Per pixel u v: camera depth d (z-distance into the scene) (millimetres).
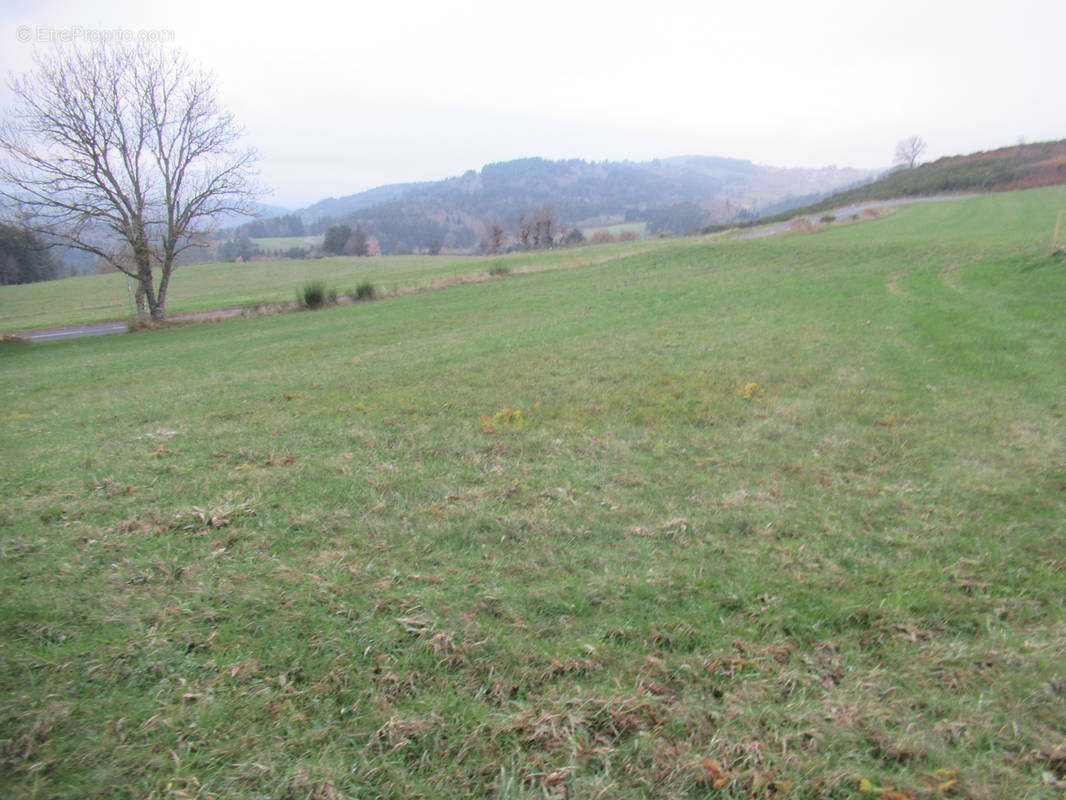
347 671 3381
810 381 9375
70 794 2684
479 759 2838
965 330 11828
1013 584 4078
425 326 19859
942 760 2770
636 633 3660
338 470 6477
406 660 3449
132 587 4254
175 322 30109
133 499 5859
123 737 2975
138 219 30250
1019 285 15492
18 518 5480
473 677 3348
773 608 3850
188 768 2807
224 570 4441
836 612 3781
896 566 4312
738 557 4477
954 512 5117
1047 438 6680
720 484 5852
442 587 4168
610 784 2686
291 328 23828
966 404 7980
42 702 3168
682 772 2746
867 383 9125
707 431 7473
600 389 9633
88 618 3889
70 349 24859
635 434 7453
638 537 4848
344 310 28297
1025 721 2977
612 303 20125
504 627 3729
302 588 4152
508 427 7926
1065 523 4871
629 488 5828
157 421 9250
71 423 9539
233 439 7867
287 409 9477
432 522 5164
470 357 12961
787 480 5895
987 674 3268
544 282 30141
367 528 5082
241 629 3754
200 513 5332
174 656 3523
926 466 6121
